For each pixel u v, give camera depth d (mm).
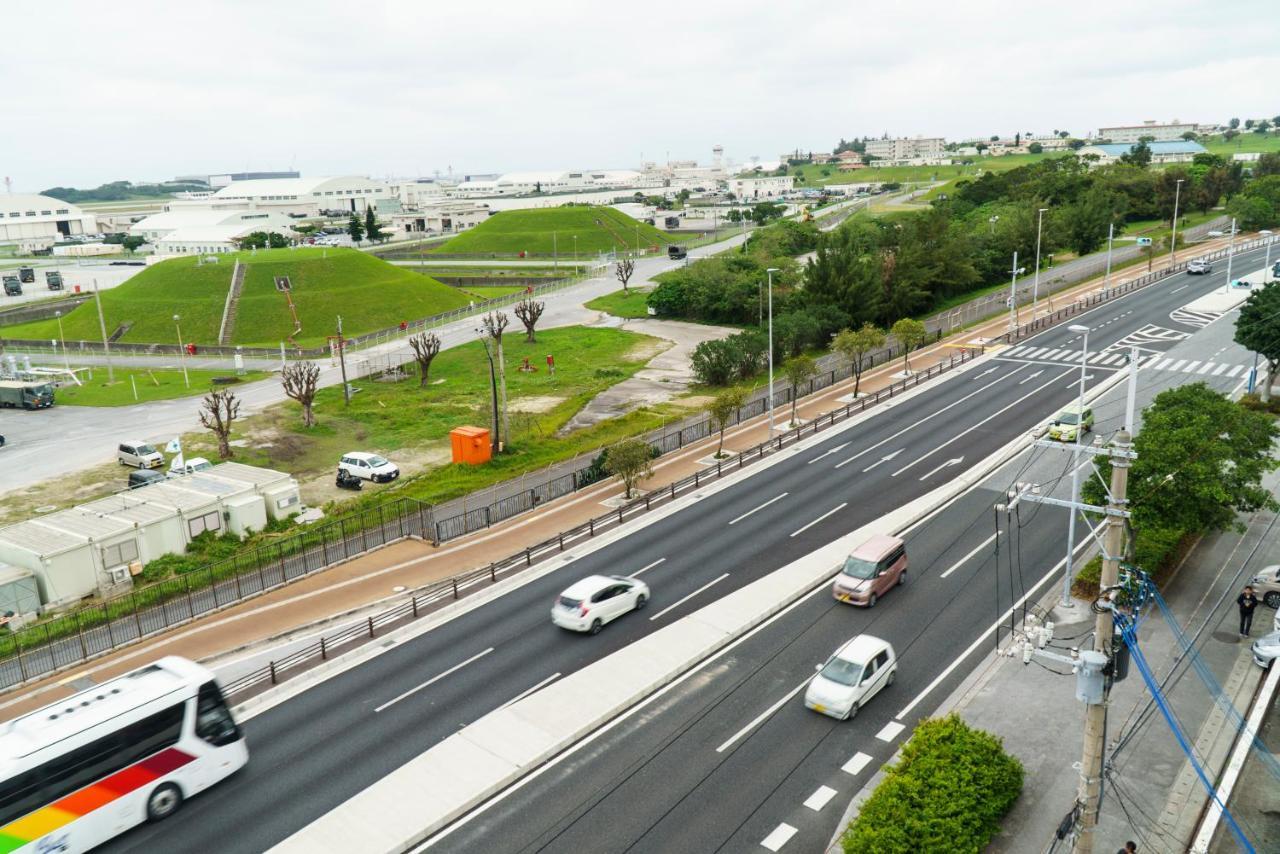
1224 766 23438
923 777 21172
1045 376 67938
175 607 37469
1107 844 20750
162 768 23109
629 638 32625
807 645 31656
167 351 103750
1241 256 106438
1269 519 39438
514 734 26797
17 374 87000
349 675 31078
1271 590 31750
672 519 44875
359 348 100562
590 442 59969
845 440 56375
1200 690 26938
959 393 65375
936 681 28797
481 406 71812
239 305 118125
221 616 36844
